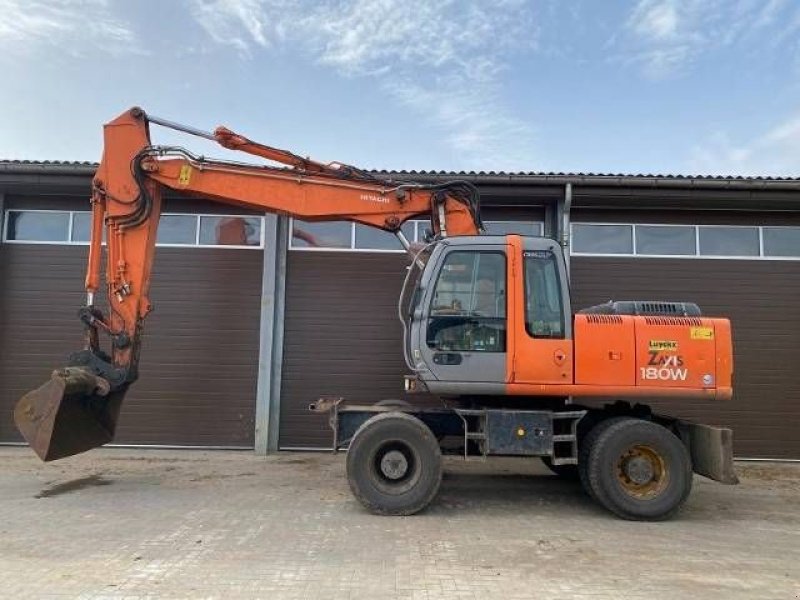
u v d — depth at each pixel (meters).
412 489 6.53
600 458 6.62
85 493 7.41
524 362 6.74
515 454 6.79
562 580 4.69
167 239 10.82
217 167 7.98
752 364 10.56
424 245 7.40
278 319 10.66
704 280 10.73
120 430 10.50
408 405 7.61
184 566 4.84
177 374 10.60
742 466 10.05
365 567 4.89
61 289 10.78
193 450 10.46
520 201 10.66
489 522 6.39
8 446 10.50
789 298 10.69
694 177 9.89
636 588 4.54
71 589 4.34
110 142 7.90
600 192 10.14
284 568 4.84
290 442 10.53
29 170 9.96
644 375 6.79
